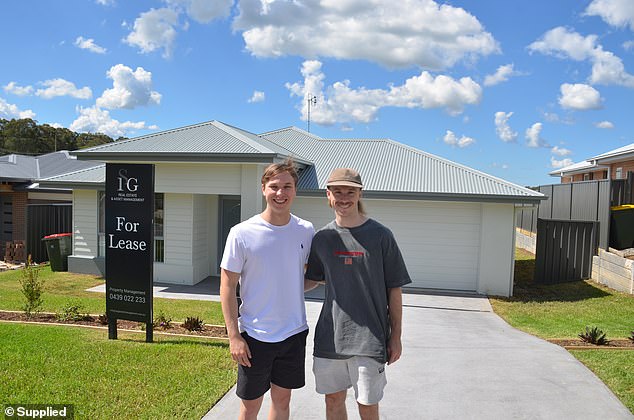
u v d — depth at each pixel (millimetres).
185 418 4117
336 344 3264
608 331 7809
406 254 12383
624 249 12180
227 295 3238
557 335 7602
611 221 12258
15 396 4441
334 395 3416
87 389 4652
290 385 3441
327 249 3352
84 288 11641
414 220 12312
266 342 3281
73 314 7688
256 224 3320
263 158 10727
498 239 11734
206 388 4758
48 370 5113
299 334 3426
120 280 6473
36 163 21484
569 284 12383
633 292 10602
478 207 12008
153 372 5160
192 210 12219
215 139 12156
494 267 11742
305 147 15492
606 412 4434
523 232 20391
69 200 20266
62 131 54531
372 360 3223
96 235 13625
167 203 12344
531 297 11320
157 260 12570
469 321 8891
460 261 12141
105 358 5570
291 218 3469
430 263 12281
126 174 6480
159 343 6316
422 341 7141
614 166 20125
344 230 3350
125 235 6438
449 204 12133
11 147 50125
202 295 10961
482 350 6547
